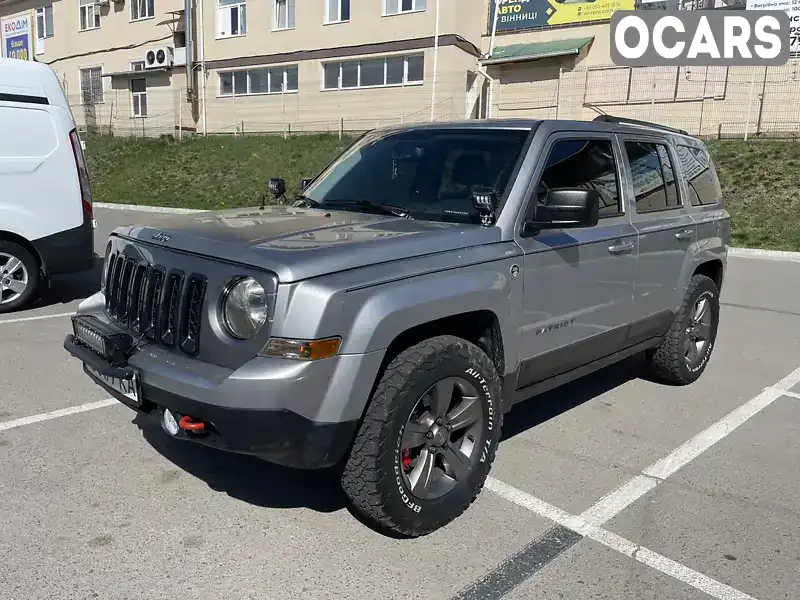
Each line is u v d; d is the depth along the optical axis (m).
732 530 3.49
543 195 3.98
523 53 22.09
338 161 4.86
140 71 29.92
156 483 3.82
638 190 4.80
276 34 25.94
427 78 22.77
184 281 3.20
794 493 3.89
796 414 5.12
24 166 7.34
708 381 5.86
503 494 3.82
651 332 5.10
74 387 5.28
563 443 4.52
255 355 2.95
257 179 21.08
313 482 3.89
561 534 3.42
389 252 3.21
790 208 14.92
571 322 4.17
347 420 3.01
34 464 4.00
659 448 4.47
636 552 3.28
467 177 4.03
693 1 19.86
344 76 24.89
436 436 3.35
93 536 3.29
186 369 3.07
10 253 7.50
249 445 2.94
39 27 35.03
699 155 5.85
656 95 20.81
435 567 3.13
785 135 19.02
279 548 3.24
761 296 9.56
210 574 3.03
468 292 3.37
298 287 2.90
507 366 3.73
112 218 17.17
